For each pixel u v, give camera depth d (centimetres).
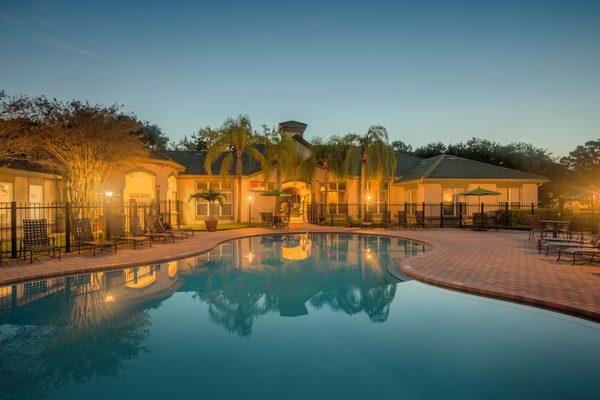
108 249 1312
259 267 1106
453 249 1302
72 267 971
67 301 734
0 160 1591
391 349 510
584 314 586
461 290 767
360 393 394
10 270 926
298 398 385
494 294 712
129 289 831
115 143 1585
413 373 441
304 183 2970
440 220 2438
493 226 2291
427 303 715
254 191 2708
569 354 486
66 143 1492
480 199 2572
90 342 538
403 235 1833
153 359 482
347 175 2481
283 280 942
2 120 1347
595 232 1794
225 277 971
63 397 387
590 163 4375
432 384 413
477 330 573
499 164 4131
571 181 4003
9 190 1656
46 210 1906
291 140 2536
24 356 491
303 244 1647
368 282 918
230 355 495
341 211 2827
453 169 2620
